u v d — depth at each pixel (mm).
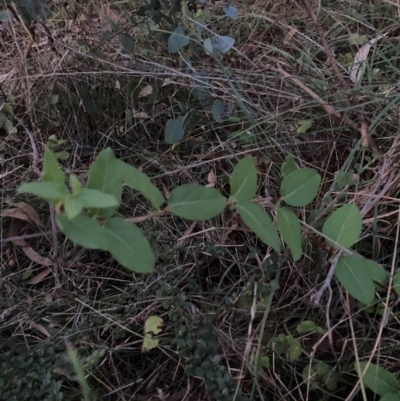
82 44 1340
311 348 866
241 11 1694
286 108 1314
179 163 1285
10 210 1150
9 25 1388
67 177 1241
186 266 1041
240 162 641
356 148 1012
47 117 1378
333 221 738
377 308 854
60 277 1081
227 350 858
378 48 1450
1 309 1010
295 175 718
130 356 924
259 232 615
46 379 771
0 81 1461
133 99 1363
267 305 790
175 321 849
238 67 1470
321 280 934
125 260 525
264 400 826
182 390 854
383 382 716
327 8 1670
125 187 1204
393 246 991
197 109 1365
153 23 1462
